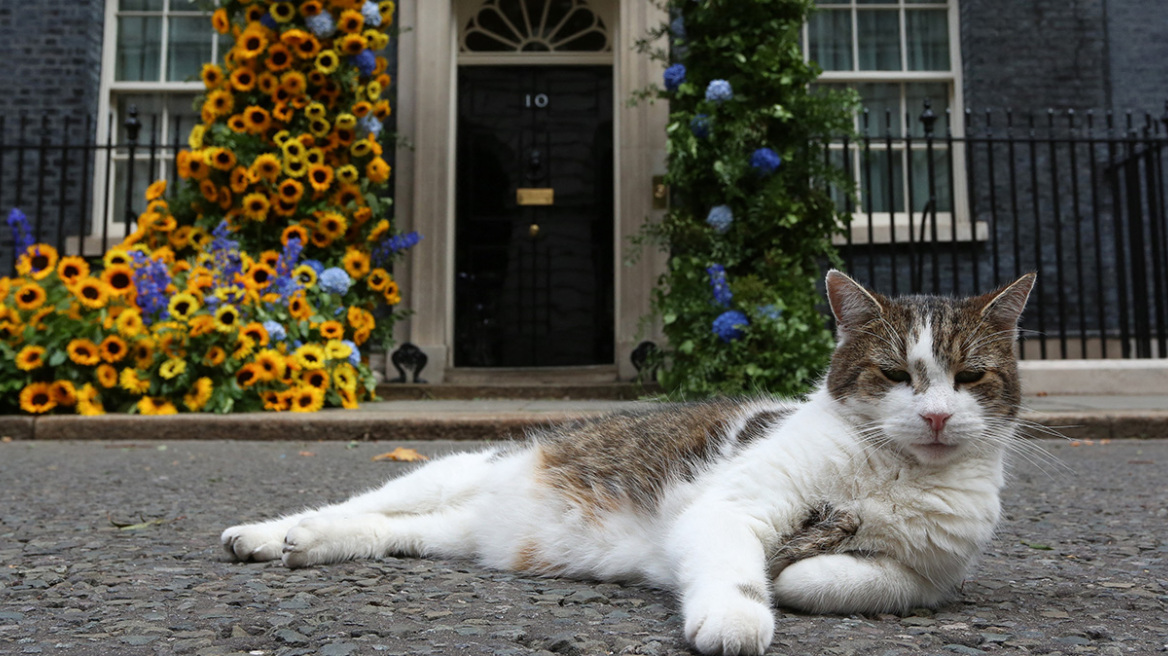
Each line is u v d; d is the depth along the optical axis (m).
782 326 5.99
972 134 8.71
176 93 9.12
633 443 2.19
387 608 1.74
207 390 5.88
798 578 1.69
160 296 6.07
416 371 8.12
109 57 8.98
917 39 9.09
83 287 5.80
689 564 1.65
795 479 1.77
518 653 1.44
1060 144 8.73
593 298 8.79
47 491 3.55
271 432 5.55
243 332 6.00
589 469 2.15
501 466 2.33
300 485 3.73
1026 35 8.78
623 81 8.43
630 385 7.60
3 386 5.78
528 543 2.13
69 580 1.98
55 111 8.73
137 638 1.52
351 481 3.85
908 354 1.84
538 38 8.97
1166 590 1.98
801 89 6.53
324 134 7.27
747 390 6.05
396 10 8.67
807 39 9.08
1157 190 8.78
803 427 1.87
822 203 6.46
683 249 6.82
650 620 1.66
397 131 8.56
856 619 1.68
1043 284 8.62
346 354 6.43
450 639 1.52
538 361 8.74
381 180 7.55
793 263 6.46
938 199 8.92
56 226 8.66
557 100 8.95
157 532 2.67
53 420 5.55
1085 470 4.29
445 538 2.30
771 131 6.56
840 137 7.70
